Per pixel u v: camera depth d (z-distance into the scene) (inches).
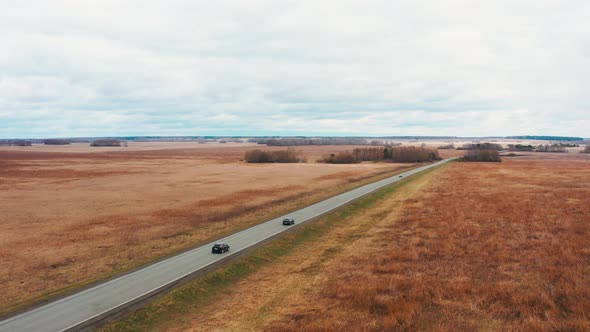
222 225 1843.0
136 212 2170.3
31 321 850.8
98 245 1512.1
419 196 2736.2
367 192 2837.1
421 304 948.6
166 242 1551.4
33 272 1218.6
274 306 974.4
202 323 888.3
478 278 1104.8
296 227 1726.1
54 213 2143.2
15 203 2456.9
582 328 799.1
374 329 834.2
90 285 1060.5
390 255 1346.0
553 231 1619.1
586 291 975.0
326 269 1237.1
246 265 1247.5
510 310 901.8
